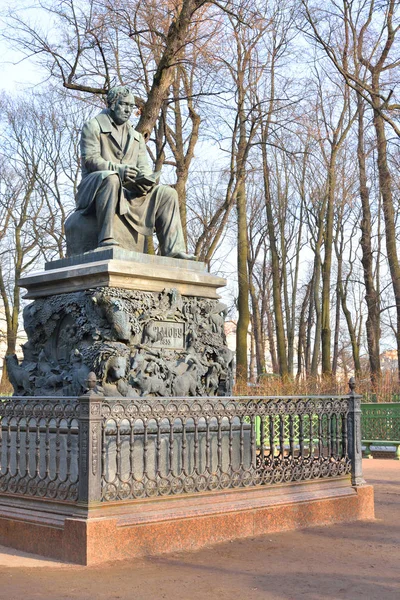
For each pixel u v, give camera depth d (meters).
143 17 18.03
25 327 8.90
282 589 5.68
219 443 7.36
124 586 5.65
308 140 24.59
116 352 7.82
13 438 7.60
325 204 34.06
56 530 6.49
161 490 6.88
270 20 19.22
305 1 20.53
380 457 18.52
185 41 18.30
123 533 6.45
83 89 18.69
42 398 6.95
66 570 6.07
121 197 8.59
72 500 6.54
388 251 27.14
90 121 9.10
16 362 8.88
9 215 32.41
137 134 9.41
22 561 6.37
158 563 6.32
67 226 8.98
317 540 7.36
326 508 8.18
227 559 6.52
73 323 8.44
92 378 6.48
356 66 24.44
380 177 26.64
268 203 32.84
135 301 8.14
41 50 18.08
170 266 8.61
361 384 23.14
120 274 8.05
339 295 41.34
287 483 7.94
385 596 5.56
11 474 7.46
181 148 22.23
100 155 9.01
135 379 7.92
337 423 8.59
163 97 17.95
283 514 7.74
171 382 8.24
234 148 22.44
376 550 7.02
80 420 6.46
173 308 8.49
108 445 6.85
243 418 7.63
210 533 7.05
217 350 8.91
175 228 9.16
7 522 6.96
